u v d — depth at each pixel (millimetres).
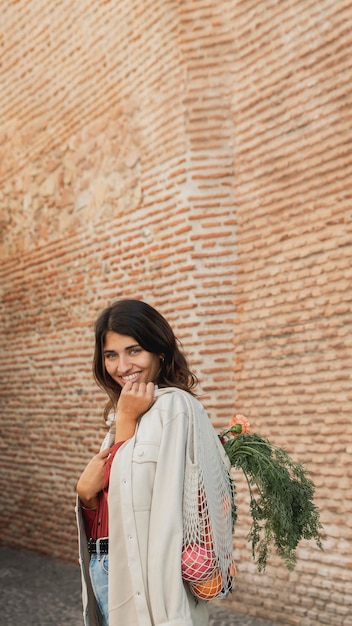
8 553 10977
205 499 2242
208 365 7477
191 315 7613
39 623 7152
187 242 7660
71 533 10070
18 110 11180
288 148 6922
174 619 2146
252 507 2762
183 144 7707
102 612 2385
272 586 6820
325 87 6527
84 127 9641
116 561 2270
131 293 8680
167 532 2193
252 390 7199
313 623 6422
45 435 10680
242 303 7406
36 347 10883
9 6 11148
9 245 11586
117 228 8953
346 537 6246
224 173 7566
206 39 7641
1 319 11766
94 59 9336
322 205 6574
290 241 6891
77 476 9977
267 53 7129
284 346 6918
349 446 6258
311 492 2777
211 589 2232
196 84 7668
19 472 11258
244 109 7418
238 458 2732
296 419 6730
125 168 8773
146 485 2277
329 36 6465
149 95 8281
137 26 8438
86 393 9820
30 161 10961
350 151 6301
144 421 2387
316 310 6594
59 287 10312
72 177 9961
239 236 7477
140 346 2525
